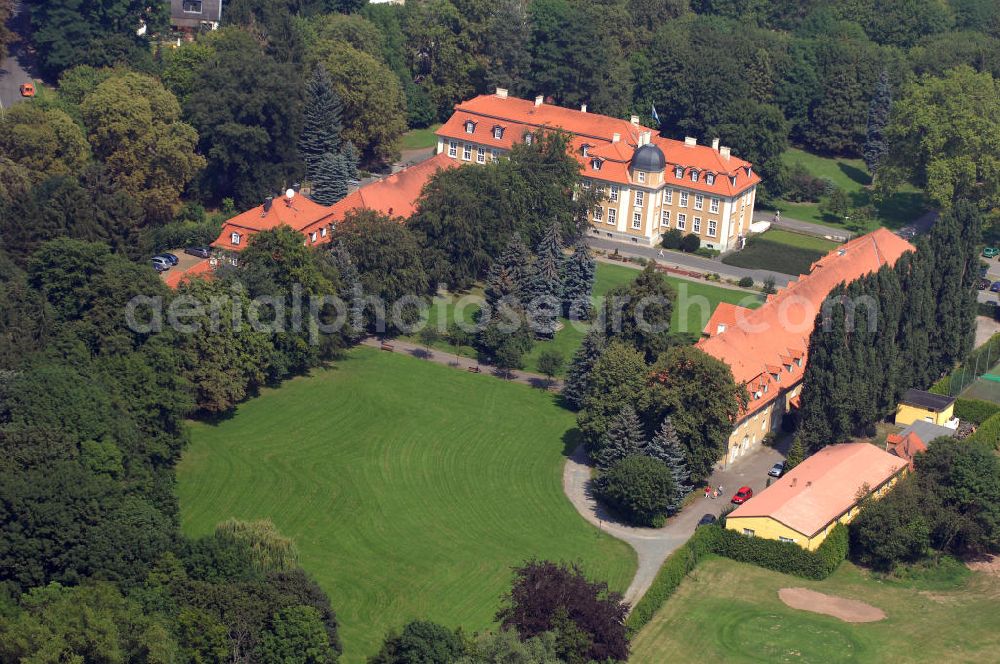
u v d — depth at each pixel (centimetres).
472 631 15950
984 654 16088
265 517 18175
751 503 18175
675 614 16538
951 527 18162
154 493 17175
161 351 18912
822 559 17550
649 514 18450
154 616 14100
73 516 15088
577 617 14838
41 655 12638
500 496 19162
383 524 18250
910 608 17088
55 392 16750
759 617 16538
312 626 14350
